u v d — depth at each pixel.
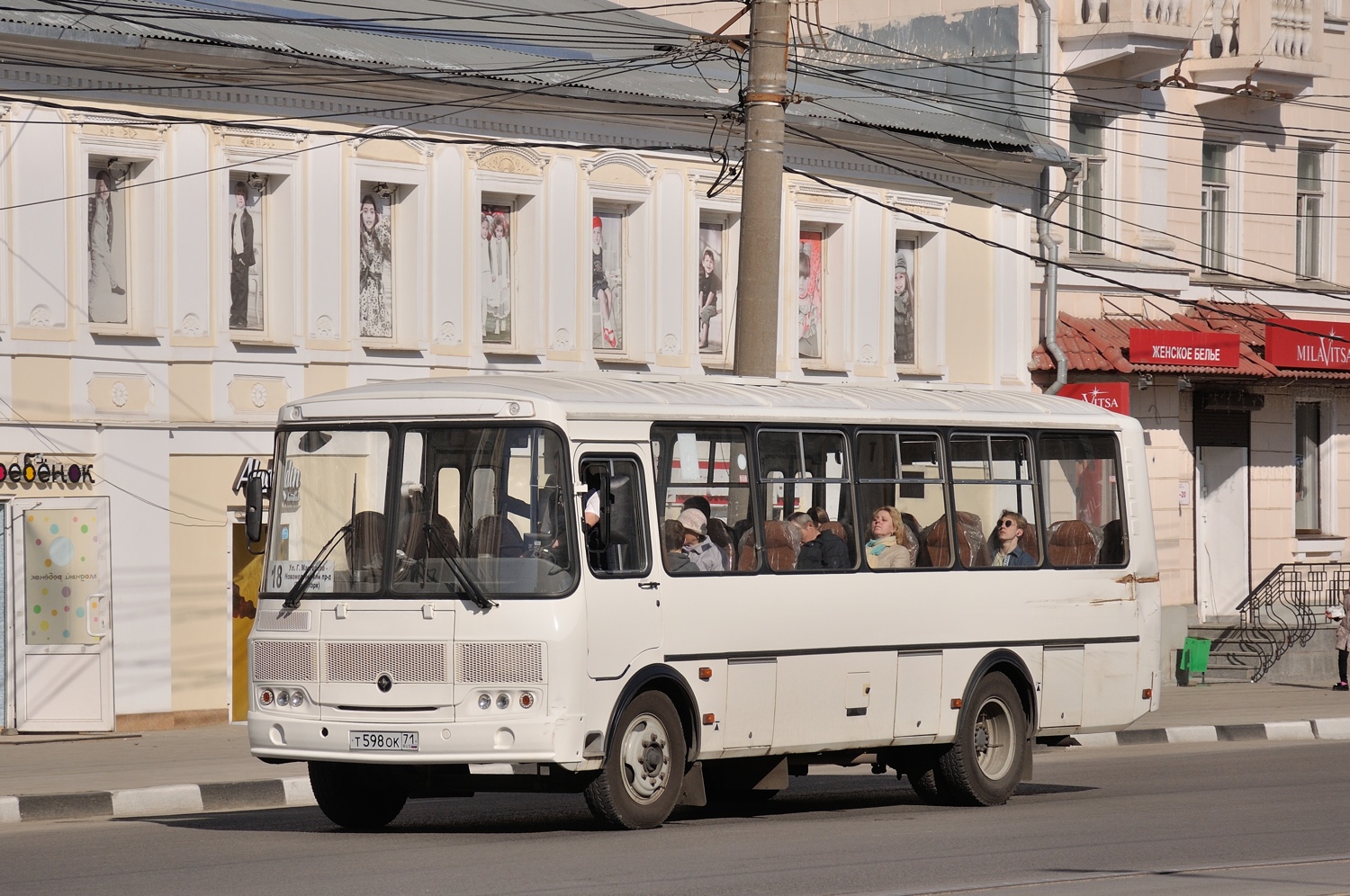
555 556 20.12
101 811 25.41
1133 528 27.02
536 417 20.36
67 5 34.22
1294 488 55.34
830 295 46.41
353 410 20.97
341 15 39.72
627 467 21.09
